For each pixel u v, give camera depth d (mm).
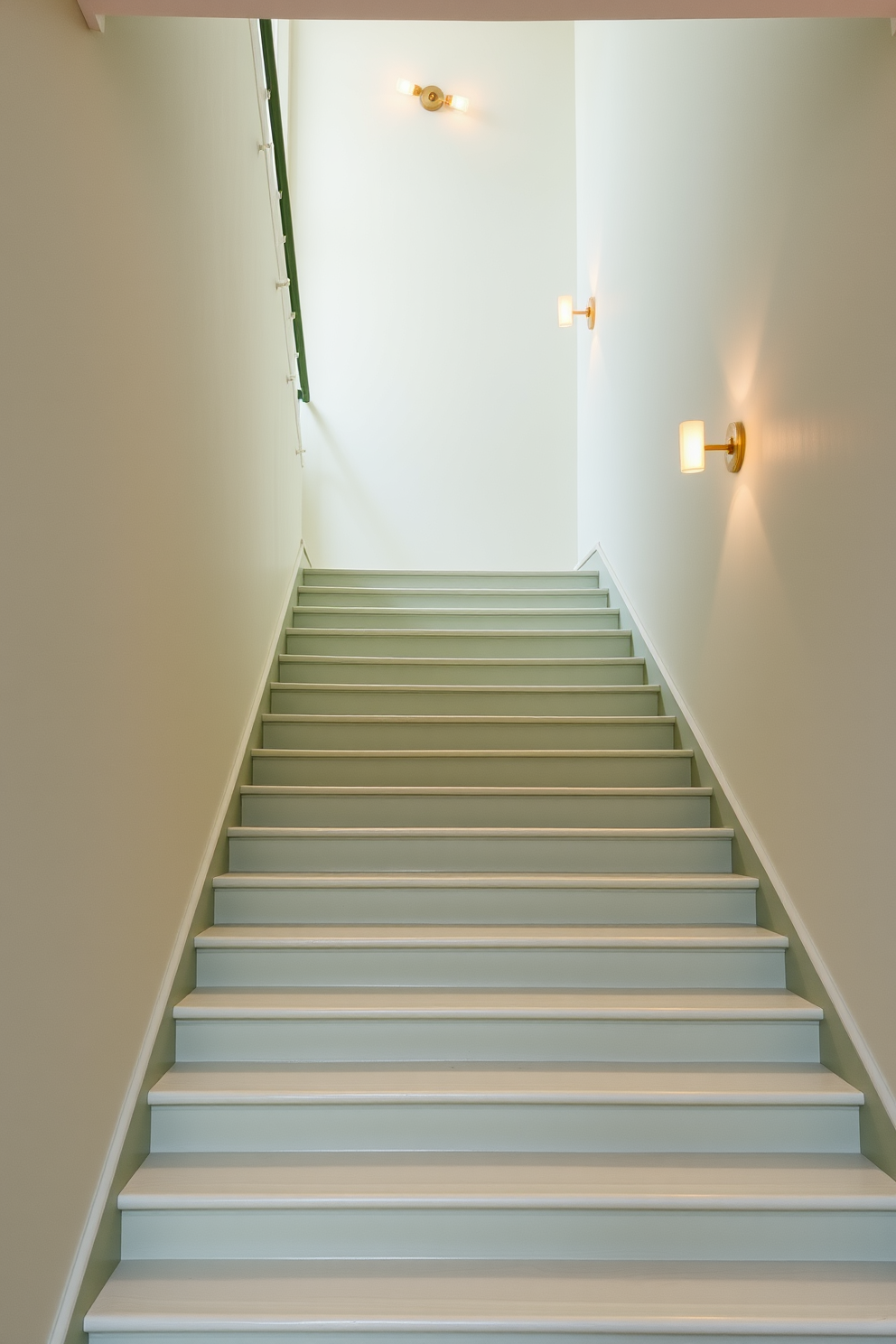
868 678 2244
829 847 2459
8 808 1491
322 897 2967
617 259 5117
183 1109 2266
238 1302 1864
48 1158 1665
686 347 3818
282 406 4559
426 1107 2279
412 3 1748
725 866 3211
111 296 1962
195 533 2705
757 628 2996
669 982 2732
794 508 2701
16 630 1512
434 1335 1824
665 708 4000
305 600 5004
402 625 4824
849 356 2350
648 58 4465
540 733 3855
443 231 6867
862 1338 1814
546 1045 2512
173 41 2463
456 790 3416
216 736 3033
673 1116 2279
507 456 6762
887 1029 2156
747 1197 2037
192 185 2672
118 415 2008
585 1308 1860
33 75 1563
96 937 1898
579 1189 2078
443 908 2979
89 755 1847
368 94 6910
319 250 6832
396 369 6793
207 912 2877
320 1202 2029
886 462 2156
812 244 2584
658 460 4223
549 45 6965
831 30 2455
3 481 1460
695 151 3721
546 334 6824
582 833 3195
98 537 1879
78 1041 1807
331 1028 2504
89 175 1830
